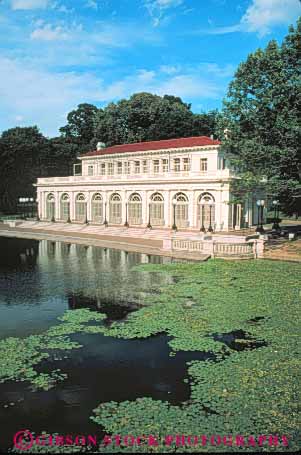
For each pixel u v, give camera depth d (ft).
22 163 263.49
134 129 285.23
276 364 36.70
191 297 60.70
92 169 196.03
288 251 103.96
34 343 42.50
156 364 37.17
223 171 141.38
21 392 32.19
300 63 105.40
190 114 285.23
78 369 36.29
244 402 30.07
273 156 104.32
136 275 78.89
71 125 326.03
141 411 29.25
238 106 113.09
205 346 41.27
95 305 57.52
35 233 161.68
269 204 226.38
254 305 55.52
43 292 65.51
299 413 28.53
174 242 109.19
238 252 98.73
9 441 26.18
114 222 175.22
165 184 155.74
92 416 28.78
